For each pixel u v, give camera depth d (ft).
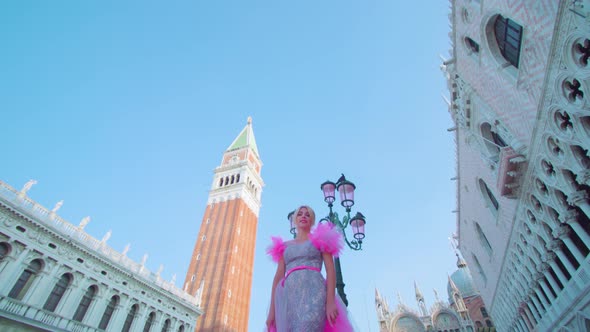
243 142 310.04
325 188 46.85
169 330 132.05
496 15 62.75
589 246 54.95
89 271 105.09
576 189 53.16
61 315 93.30
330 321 11.26
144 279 123.34
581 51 43.88
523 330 111.75
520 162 65.21
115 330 108.17
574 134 48.29
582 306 62.13
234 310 197.88
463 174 114.52
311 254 13.32
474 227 126.62
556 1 44.75
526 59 55.11
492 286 131.54
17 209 88.02
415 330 207.21
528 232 75.97
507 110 66.85
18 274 86.43
